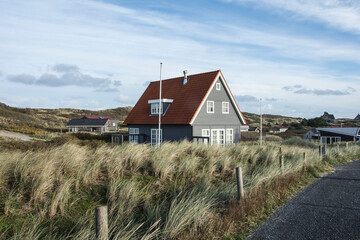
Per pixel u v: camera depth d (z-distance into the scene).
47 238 4.74
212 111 25.66
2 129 37.16
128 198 6.60
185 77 28.80
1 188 6.04
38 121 67.50
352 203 8.34
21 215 5.33
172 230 5.35
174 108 26.12
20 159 7.50
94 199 6.59
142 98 32.06
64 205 5.87
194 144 13.42
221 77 26.47
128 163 9.05
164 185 8.07
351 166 16.45
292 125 108.00
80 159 8.19
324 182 11.44
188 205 6.15
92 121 73.38
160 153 9.97
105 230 4.30
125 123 30.56
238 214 6.61
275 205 7.97
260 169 10.64
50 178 6.64
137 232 5.51
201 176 9.07
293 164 12.65
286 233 6.02
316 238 5.78
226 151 13.19
